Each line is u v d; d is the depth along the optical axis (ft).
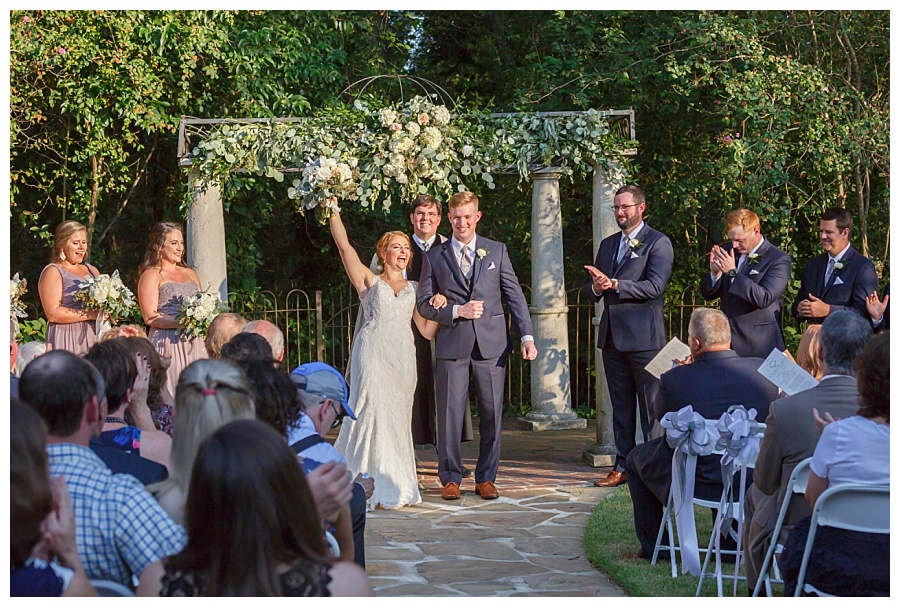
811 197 33.42
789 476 11.71
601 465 24.07
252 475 6.25
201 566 6.31
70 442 8.21
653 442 15.23
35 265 38.32
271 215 40.78
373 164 22.61
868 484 9.73
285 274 43.39
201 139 23.72
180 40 31.55
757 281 20.59
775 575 14.10
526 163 23.73
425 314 20.66
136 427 11.14
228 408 8.20
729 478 13.48
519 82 38.63
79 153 32.60
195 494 6.34
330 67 35.83
